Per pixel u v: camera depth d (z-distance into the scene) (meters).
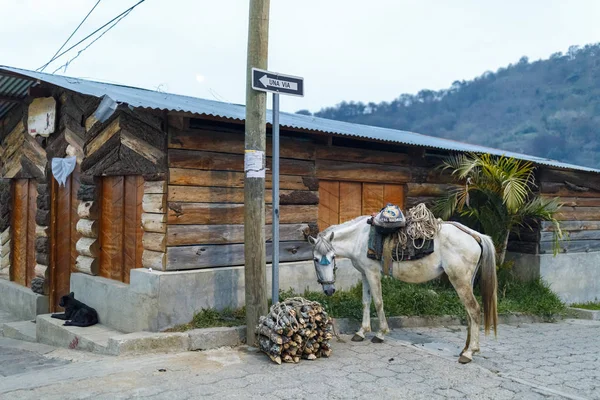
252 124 5.89
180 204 6.29
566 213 10.26
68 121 7.98
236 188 6.81
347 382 4.83
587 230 10.64
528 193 10.00
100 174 7.27
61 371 5.08
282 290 7.25
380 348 6.10
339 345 6.21
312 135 7.72
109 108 5.69
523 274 9.95
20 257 9.60
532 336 7.32
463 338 6.82
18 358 6.07
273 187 6.00
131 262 6.87
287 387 4.65
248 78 5.91
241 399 4.33
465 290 5.77
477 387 4.80
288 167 7.39
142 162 6.45
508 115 114.94
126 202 7.00
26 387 4.52
